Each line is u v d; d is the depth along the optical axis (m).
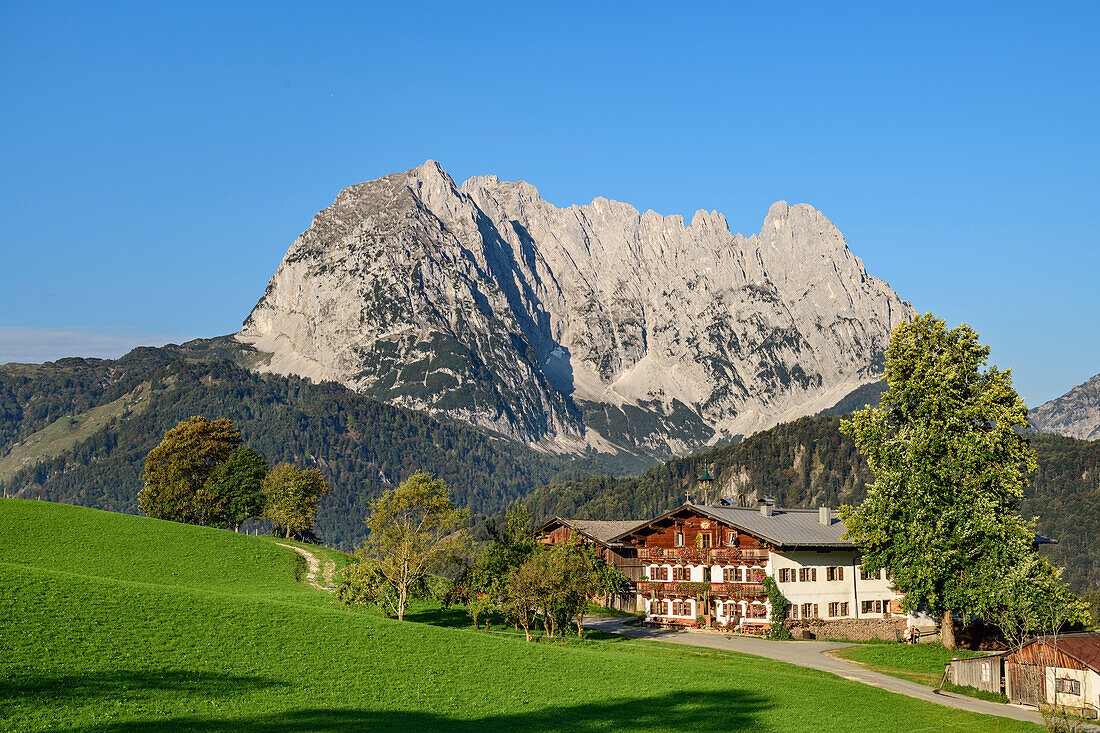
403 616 89.38
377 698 52.62
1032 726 57.97
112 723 43.47
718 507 106.00
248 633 60.97
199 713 46.19
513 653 66.94
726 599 96.25
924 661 77.62
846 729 55.28
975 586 75.06
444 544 84.75
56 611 57.97
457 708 52.88
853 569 99.12
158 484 152.88
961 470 76.88
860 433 83.62
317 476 153.38
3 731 40.97
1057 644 63.41
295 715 47.75
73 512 116.31
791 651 82.94
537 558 81.06
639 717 54.50
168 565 101.75
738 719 55.34
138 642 55.47
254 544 118.69
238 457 154.00
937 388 78.38
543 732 50.31
